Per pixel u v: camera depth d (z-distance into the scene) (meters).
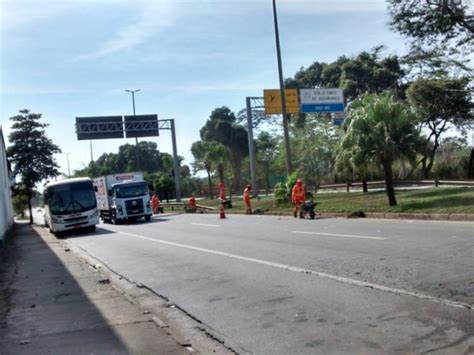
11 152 50.34
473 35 34.28
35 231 36.50
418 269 9.88
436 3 33.72
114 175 37.88
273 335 6.91
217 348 6.61
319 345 6.32
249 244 16.14
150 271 13.02
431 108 42.53
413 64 46.06
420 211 19.69
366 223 19.41
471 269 9.48
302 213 24.73
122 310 8.72
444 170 43.34
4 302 10.11
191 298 9.53
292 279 10.17
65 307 9.23
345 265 11.02
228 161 68.94
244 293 9.43
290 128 62.78
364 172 23.41
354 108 23.75
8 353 6.64
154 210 45.81
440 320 6.75
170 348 6.44
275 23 31.28
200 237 19.92
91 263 15.70
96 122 51.66
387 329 6.62
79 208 29.80
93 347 6.67
